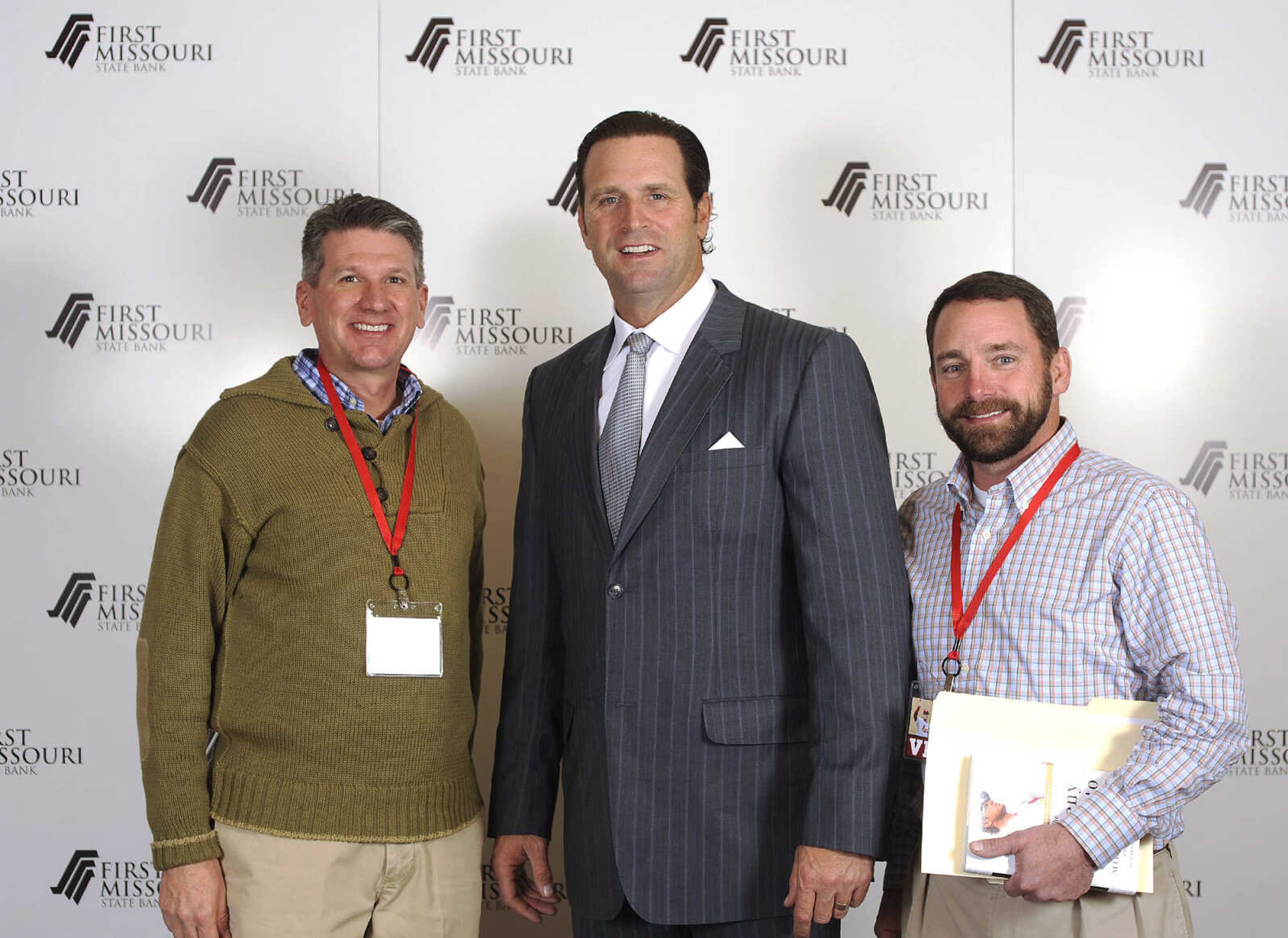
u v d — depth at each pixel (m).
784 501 1.78
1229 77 2.72
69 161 2.72
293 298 2.74
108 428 2.72
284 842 1.76
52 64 2.73
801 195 2.74
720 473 1.76
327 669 1.80
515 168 2.74
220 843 1.78
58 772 2.68
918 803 1.79
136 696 2.69
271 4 2.73
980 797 1.54
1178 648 1.53
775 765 1.76
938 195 2.74
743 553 1.77
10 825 2.68
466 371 2.77
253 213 2.73
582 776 1.87
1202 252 2.72
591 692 1.86
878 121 2.74
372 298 1.93
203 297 2.73
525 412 2.19
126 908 2.67
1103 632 1.59
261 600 1.84
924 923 1.70
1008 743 1.57
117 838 2.68
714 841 1.74
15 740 2.69
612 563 1.80
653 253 1.86
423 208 2.75
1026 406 1.68
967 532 1.77
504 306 2.76
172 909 1.76
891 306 2.74
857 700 1.67
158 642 1.81
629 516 1.78
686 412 1.80
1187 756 1.48
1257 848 2.66
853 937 2.68
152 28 2.72
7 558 2.71
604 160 1.90
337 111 2.73
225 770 1.81
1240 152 2.72
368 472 1.90
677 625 1.77
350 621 1.82
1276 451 2.71
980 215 2.73
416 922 1.85
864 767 1.65
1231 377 2.71
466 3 2.74
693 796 1.75
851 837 1.62
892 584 1.72
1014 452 1.70
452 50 2.74
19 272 2.72
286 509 1.83
